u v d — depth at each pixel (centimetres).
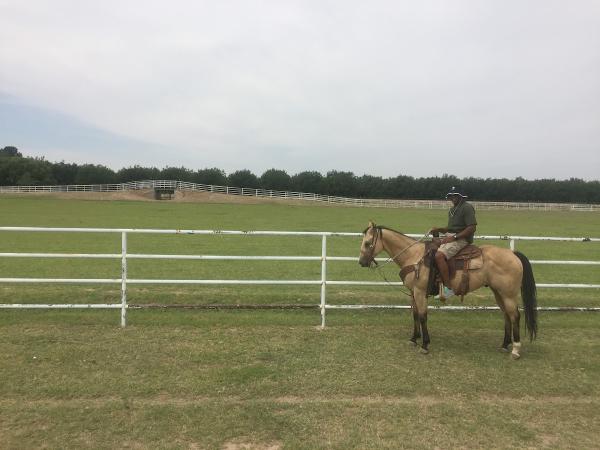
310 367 599
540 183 11794
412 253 698
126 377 553
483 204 7631
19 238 2180
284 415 471
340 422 460
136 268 1448
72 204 5041
